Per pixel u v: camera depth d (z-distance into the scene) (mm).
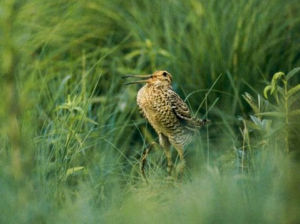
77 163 10172
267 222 7223
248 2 13859
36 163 9211
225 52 13500
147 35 13922
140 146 12336
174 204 8023
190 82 13211
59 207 8625
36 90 11656
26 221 7902
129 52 14172
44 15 13070
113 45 13977
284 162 8227
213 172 8898
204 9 13820
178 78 13258
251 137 10992
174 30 13977
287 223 7230
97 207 8922
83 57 12664
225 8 13930
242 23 13570
